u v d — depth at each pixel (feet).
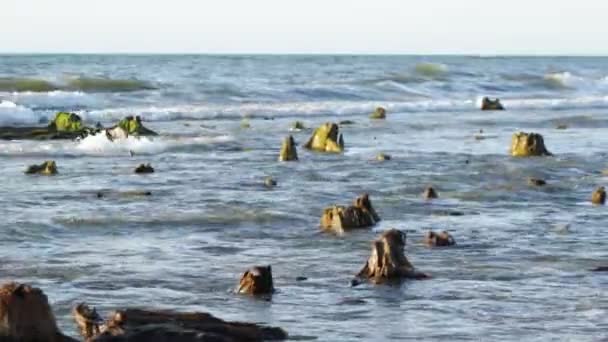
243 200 109.81
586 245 87.76
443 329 60.59
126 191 115.14
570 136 197.88
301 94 302.25
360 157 154.61
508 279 74.02
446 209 106.52
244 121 225.56
